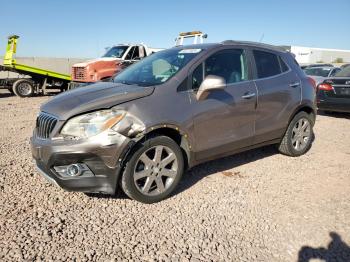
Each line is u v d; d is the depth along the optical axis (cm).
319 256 292
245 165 515
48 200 380
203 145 410
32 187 413
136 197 367
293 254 294
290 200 396
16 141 627
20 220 335
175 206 376
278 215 360
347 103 884
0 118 882
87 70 1264
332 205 385
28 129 739
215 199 395
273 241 312
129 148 346
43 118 369
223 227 334
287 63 532
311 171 495
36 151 361
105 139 334
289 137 534
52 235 312
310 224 342
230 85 439
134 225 334
